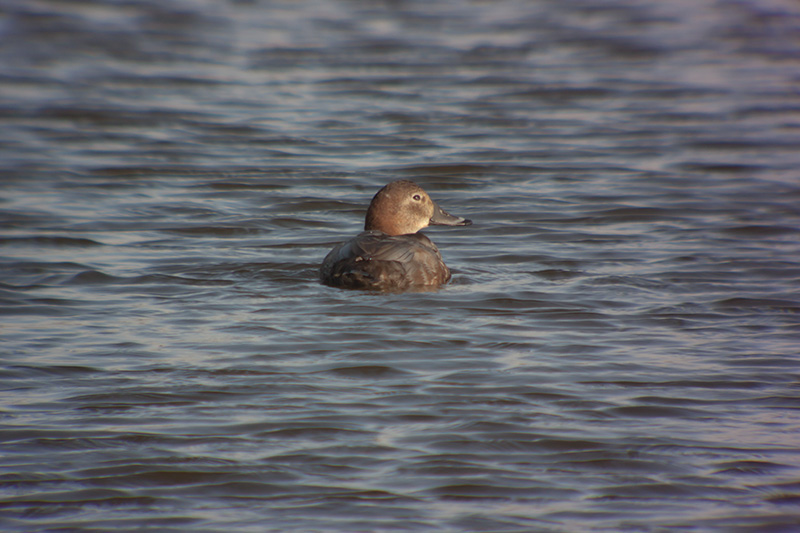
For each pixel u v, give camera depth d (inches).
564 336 432.1
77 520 269.4
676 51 1360.7
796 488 289.4
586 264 563.8
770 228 641.6
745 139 922.1
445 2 1724.9
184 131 943.0
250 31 1471.5
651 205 709.3
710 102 1082.7
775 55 1332.4
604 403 353.1
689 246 601.3
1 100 1050.1
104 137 914.7
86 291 502.3
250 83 1158.3
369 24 1540.4
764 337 432.5
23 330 435.5
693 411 346.9
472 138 930.1
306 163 835.4
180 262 562.9
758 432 329.1
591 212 692.7
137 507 276.7
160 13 1578.5
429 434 324.5
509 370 386.6
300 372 382.0
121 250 589.3
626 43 1405.0
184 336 427.2
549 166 831.7
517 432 326.6
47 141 894.4
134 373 380.2
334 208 709.3
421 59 1301.7
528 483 292.5
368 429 328.2
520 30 1497.3
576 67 1262.3
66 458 305.4
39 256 569.3
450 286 516.1
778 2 1706.4
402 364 392.5
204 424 331.3
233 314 461.1
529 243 614.9
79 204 700.7
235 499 281.4
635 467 302.0
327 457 307.6
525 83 1176.2
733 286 517.0
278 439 319.9
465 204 720.3
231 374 379.2
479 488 288.4
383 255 506.0
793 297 495.5
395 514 273.4
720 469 301.9
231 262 564.7
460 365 392.2
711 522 270.1
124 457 306.3
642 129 967.0
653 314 467.2
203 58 1291.8
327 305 476.1
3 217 657.0
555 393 362.6
